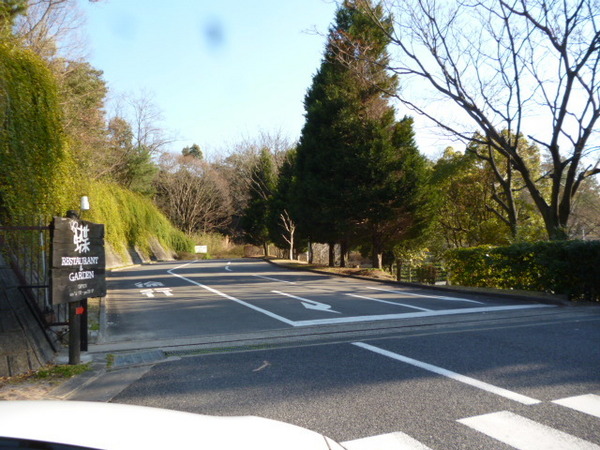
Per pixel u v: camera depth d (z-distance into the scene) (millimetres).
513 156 18328
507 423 4535
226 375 6480
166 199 69750
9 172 9141
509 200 22234
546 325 9742
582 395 5293
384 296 15227
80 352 7781
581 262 13203
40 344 7254
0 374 6398
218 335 9375
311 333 9336
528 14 16359
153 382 6277
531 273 15000
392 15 19641
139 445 1760
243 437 2016
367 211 24453
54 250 6535
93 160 34031
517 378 5969
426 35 17438
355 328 9734
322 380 6074
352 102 25219
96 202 34062
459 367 6523
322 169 26000
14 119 9477
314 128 26891
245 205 68625
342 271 25938
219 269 30875
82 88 31500
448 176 30219
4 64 9500
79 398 5688
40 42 21188
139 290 18422
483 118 18047
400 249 31109
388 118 25125
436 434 4309
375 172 24062
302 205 28094
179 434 1928
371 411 4926
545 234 22766
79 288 6992
